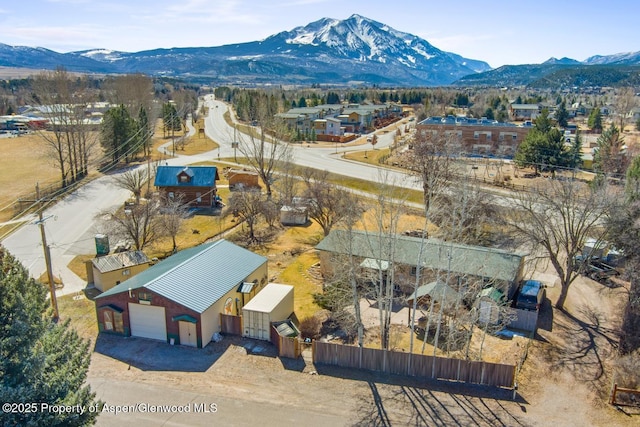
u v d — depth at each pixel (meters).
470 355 26.25
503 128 88.06
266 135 109.44
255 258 35.25
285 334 26.92
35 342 16.03
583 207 34.94
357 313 24.98
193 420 20.58
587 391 23.16
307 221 54.19
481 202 38.69
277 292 30.53
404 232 42.97
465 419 20.88
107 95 138.50
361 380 23.84
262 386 23.22
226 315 28.44
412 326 24.33
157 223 45.03
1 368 14.49
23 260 41.22
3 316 15.32
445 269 28.64
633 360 25.06
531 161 71.38
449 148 53.88
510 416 21.09
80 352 18.02
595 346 27.69
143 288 27.41
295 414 21.14
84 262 41.19
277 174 71.94
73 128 69.06
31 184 66.44
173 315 27.16
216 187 65.88
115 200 60.34
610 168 61.56
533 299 31.81
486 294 28.45
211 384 23.33
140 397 22.11
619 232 31.08
